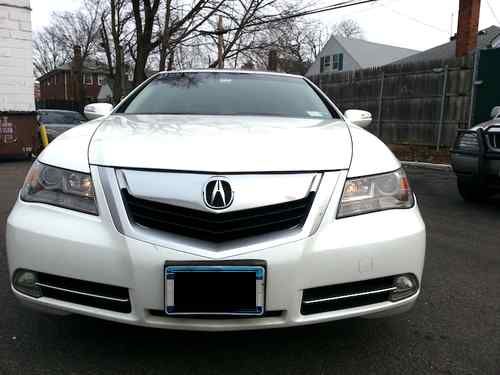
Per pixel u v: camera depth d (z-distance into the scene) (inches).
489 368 84.7
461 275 132.5
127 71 1102.4
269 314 76.5
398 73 532.7
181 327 75.4
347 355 88.2
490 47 458.6
